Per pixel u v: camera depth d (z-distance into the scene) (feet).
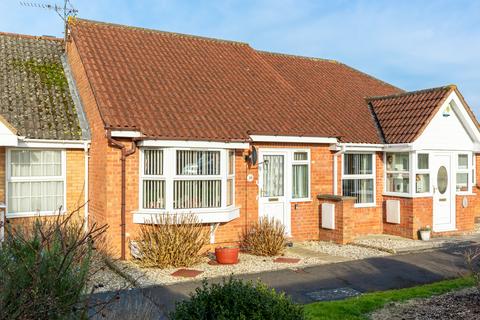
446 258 38.86
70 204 40.93
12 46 50.88
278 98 49.98
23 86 44.34
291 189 46.03
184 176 37.63
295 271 34.12
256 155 42.42
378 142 49.49
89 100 41.52
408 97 53.11
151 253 34.71
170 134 36.40
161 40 52.70
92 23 49.34
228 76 50.55
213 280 31.17
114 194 36.68
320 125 47.03
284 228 42.06
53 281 13.37
